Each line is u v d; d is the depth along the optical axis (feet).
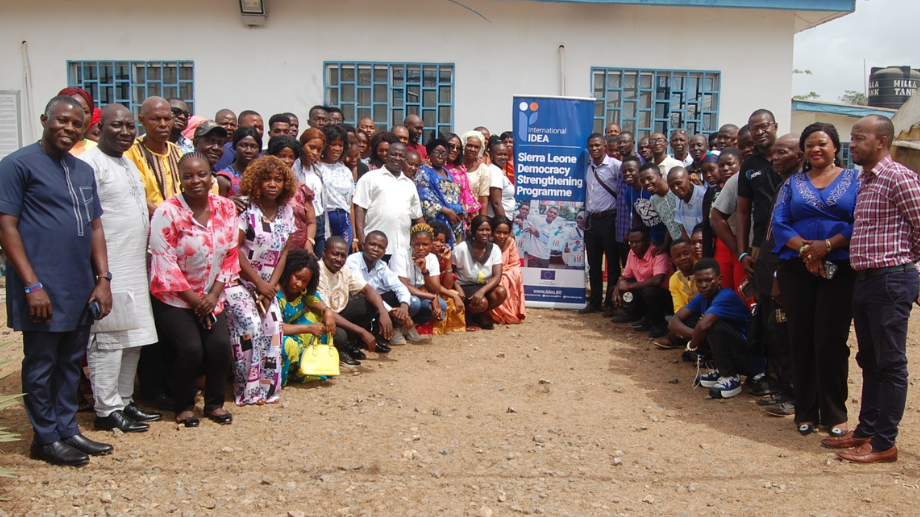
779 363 16.66
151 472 12.80
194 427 15.12
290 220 17.60
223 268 15.30
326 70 32.68
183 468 13.01
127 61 32.37
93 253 13.38
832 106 55.11
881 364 13.57
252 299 16.81
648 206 24.57
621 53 33.27
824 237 14.30
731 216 19.54
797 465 13.67
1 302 27.55
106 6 32.14
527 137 27.66
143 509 11.43
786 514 11.67
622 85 33.50
